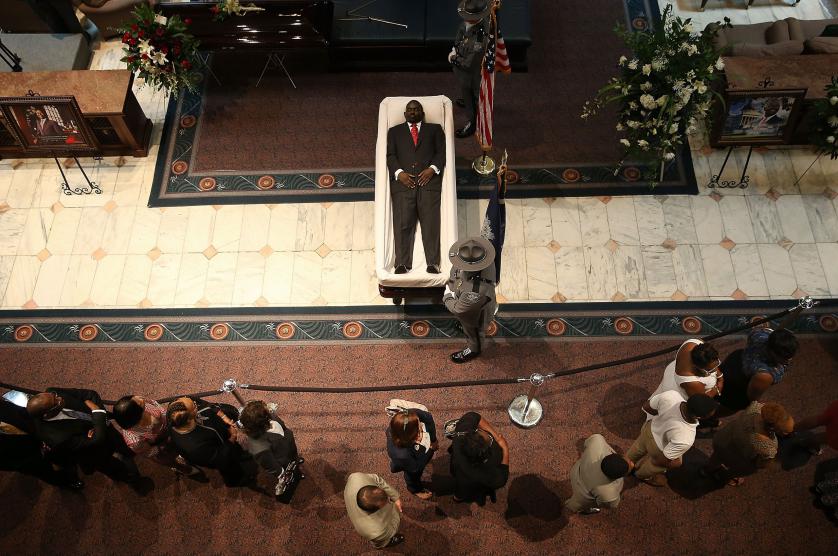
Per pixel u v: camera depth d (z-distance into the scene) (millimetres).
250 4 8250
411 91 8539
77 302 7344
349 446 6453
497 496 6145
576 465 5434
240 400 6090
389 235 6910
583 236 7500
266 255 7527
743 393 5590
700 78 6762
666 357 6762
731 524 5945
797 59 7477
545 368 6777
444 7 8414
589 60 8688
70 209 7871
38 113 7383
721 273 7211
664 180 7762
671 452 5156
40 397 5250
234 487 6238
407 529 6027
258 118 8430
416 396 6664
